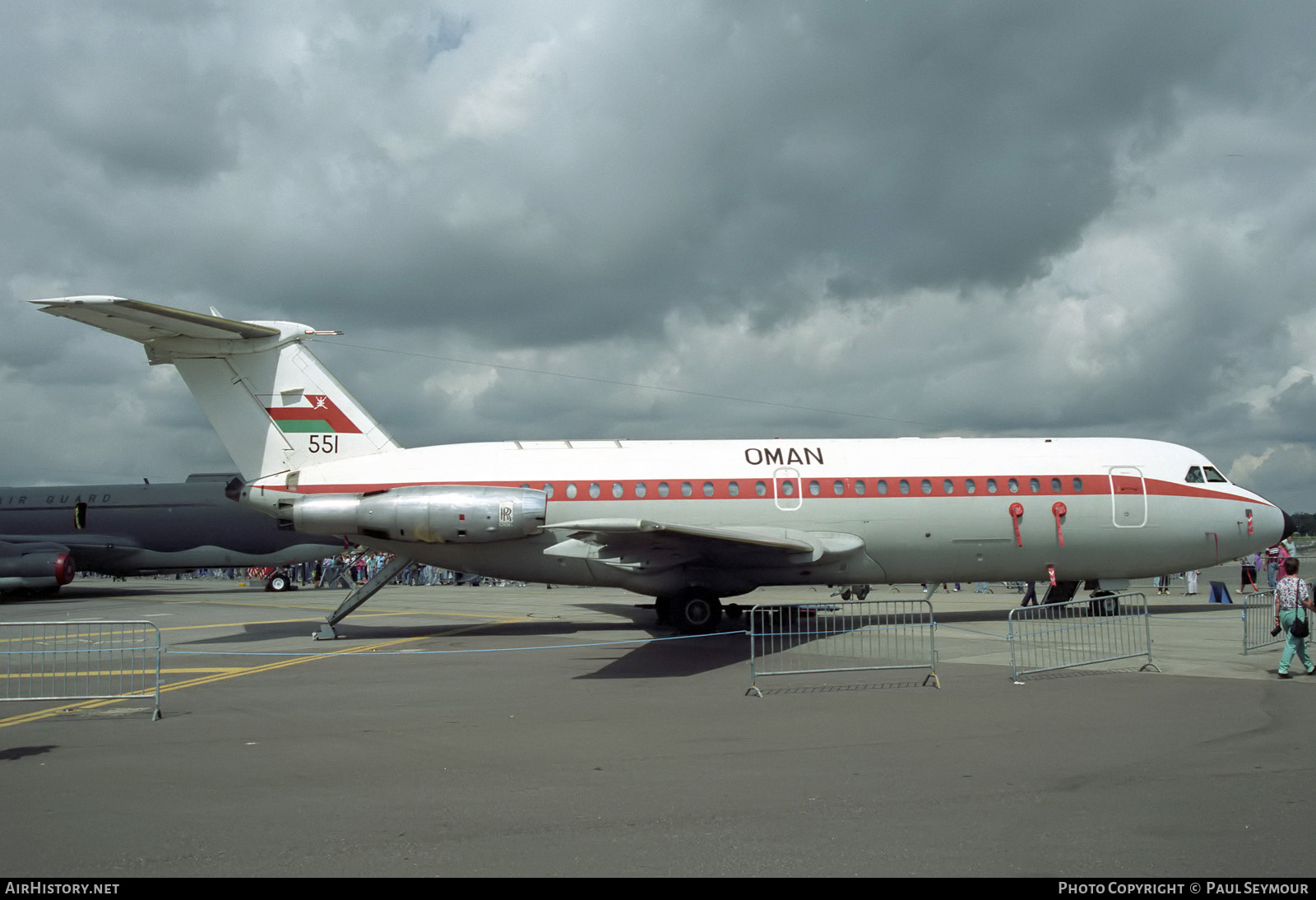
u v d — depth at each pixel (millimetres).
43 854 6004
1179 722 9547
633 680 13016
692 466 19156
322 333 19359
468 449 19422
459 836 6270
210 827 6543
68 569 34219
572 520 18797
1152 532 19859
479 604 29000
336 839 6234
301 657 16203
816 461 19438
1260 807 6645
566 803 7012
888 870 5512
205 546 37594
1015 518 19422
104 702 11891
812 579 19250
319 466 19031
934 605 25688
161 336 18500
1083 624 15094
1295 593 12242
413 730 9906
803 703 11031
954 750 8484
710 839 6125
